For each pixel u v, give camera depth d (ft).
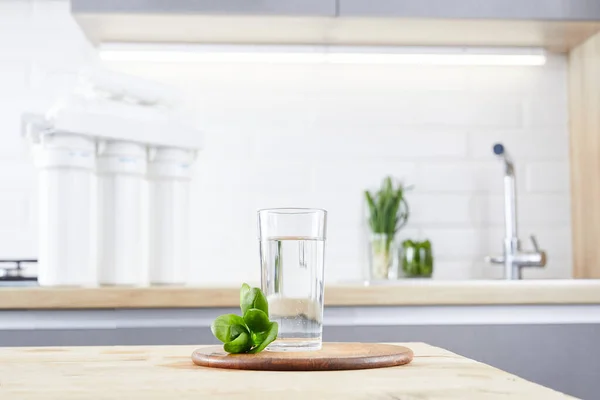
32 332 6.03
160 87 7.05
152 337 6.08
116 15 7.14
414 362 2.82
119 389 2.18
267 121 8.59
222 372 2.56
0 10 8.45
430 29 7.76
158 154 6.93
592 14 7.46
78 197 6.42
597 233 8.09
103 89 6.66
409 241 8.13
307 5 7.20
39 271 6.53
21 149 8.32
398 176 8.64
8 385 2.27
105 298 6.02
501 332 6.23
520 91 8.79
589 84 8.24
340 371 2.57
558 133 8.76
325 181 8.59
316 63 8.62
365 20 7.39
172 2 7.11
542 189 8.72
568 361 6.26
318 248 2.98
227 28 7.63
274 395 2.06
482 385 2.23
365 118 8.67
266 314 2.90
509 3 7.38
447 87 8.75
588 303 6.24
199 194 8.50
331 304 6.07
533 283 6.19
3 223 8.25
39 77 8.42
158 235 6.95
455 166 8.68
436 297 6.12
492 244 8.64
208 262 8.46
